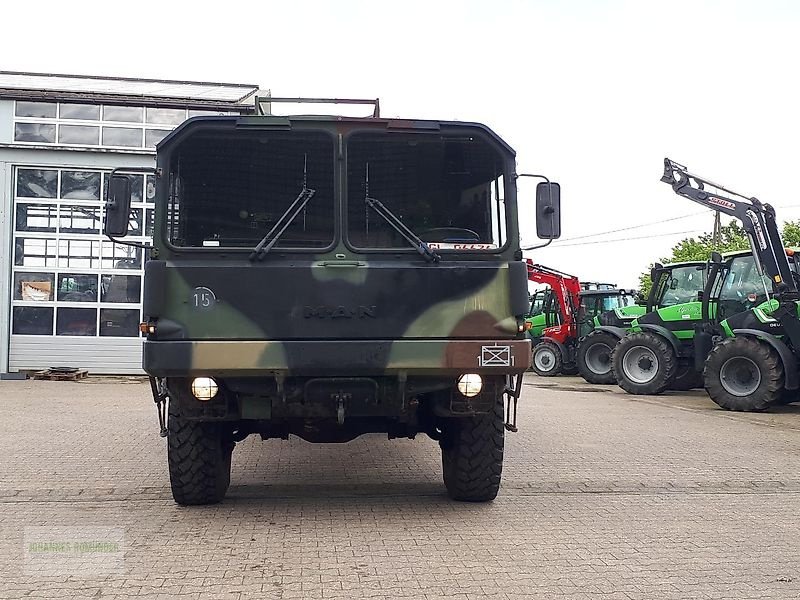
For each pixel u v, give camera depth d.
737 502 6.40
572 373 22.48
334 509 6.05
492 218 5.68
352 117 5.61
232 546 5.07
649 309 16.41
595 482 7.05
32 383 15.37
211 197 5.52
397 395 5.44
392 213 5.61
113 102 16.14
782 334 12.97
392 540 5.22
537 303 24.50
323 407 5.45
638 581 4.47
